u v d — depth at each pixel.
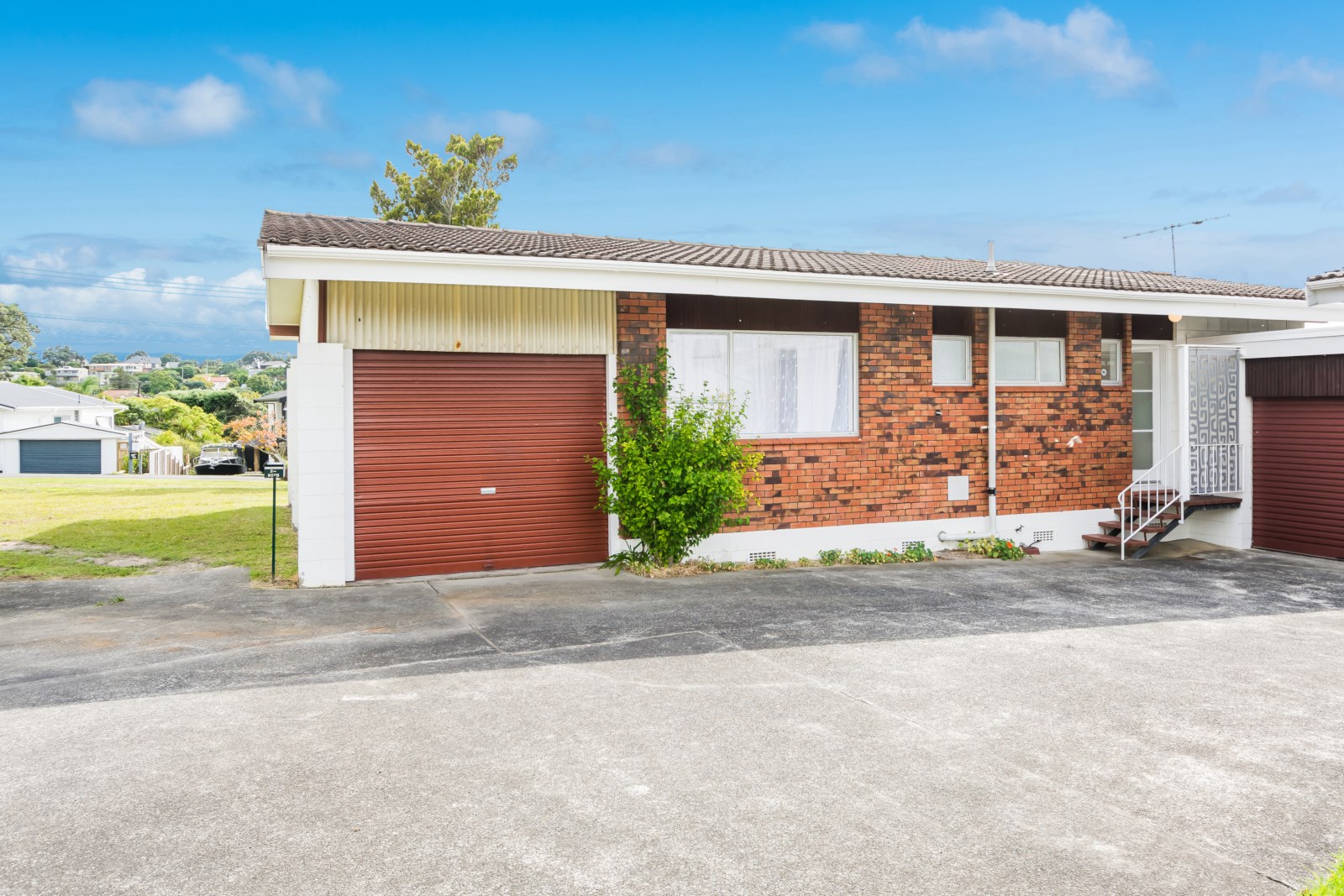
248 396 76.12
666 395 11.30
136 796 4.40
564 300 10.87
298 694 6.01
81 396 59.34
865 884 3.68
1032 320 13.38
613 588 9.90
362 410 10.09
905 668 6.77
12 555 11.52
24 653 7.06
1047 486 13.42
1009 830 4.17
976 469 13.02
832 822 4.22
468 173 38.94
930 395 12.70
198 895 3.53
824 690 6.21
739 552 11.66
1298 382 12.84
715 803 4.41
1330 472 12.61
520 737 5.24
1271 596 9.88
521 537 10.88
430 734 5.27
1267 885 3.71
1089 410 13.67
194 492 21.06
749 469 11.61
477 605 8.91
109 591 9.55
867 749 5.13
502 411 10.71
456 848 3.93
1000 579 10.80
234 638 7.55
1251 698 6.16
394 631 7.81
